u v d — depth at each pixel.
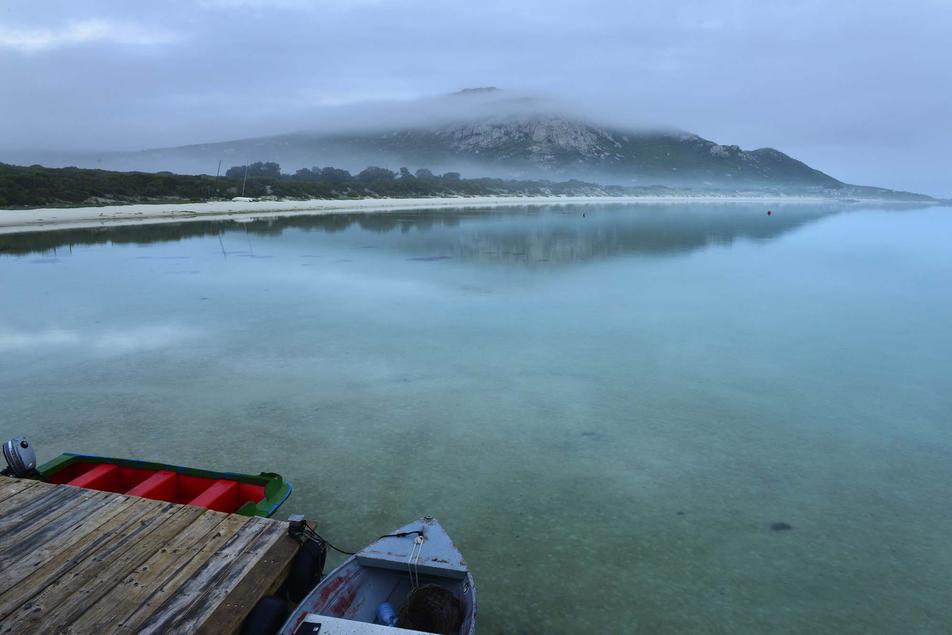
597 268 29.25
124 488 7.29
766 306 20.64
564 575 6.43
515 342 15.65
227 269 27.50
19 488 6.65
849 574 6.48
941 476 8.70
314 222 56.09
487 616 5.80
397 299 21.08
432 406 11.20
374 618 5.11
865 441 9.85
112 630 4.56
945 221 85.12
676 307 20.28
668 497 8.07
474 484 8.35
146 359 13.90
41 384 12.14
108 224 49.22
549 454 9.30
